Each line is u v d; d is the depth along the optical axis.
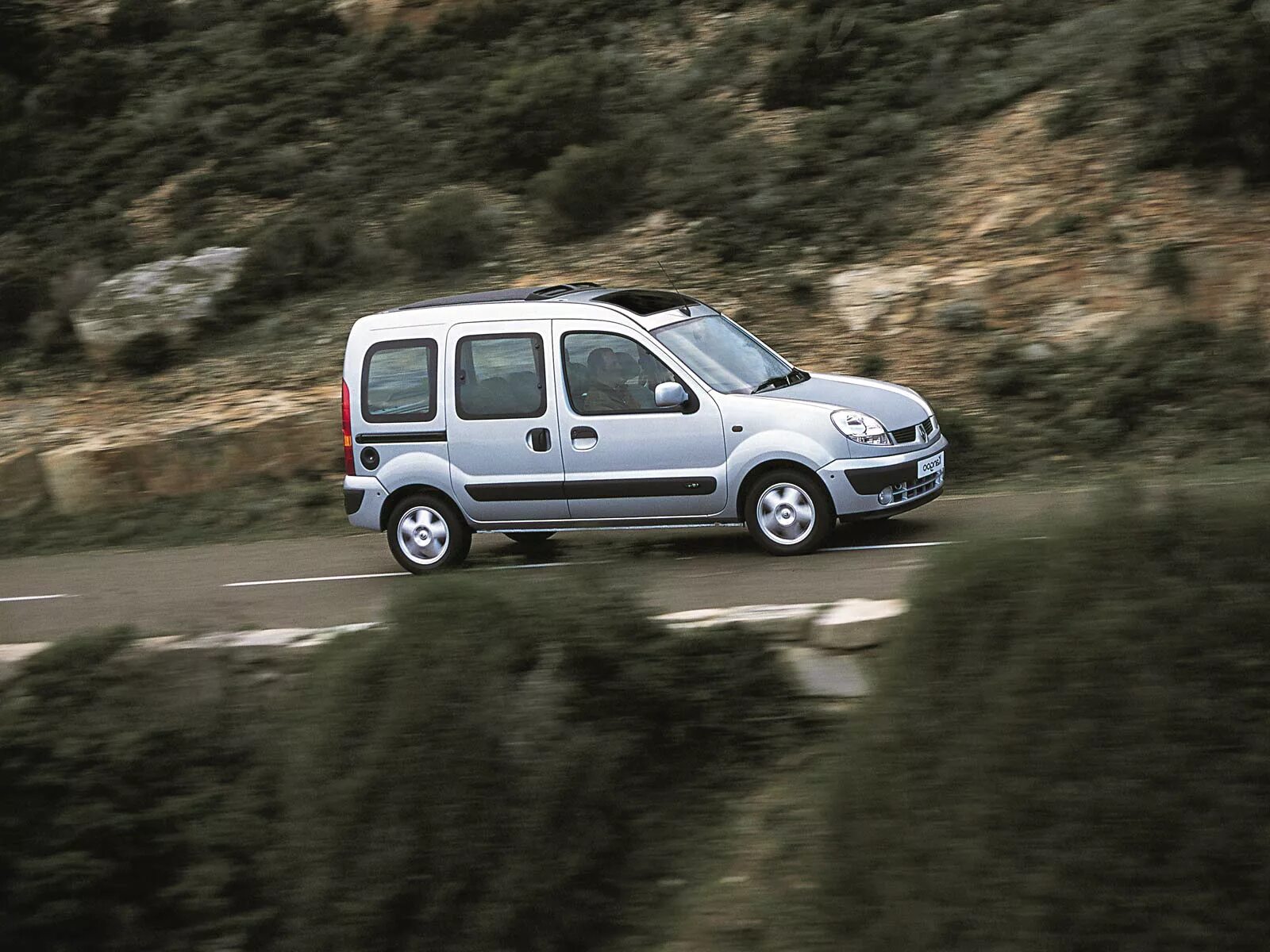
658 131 34.22
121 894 9.66
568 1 43.03
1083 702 6.21
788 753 9.02
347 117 39.94
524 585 9.46
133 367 29.14
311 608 14.80
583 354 15.60
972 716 6.57
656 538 17.28
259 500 23.39
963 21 35.16
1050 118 28.53
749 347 16.44
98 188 39.09
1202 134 25.02
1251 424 19.50
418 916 7.98
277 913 8.83
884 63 34.62
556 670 8.77
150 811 9.88
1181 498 6.68
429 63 41.78
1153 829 5.99
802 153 30.98
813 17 37.94
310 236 32.00
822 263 27.03
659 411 15.29
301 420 24.22
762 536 15.14
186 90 42.62
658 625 9.48
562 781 8.23
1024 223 25.67
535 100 35.12
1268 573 6.26
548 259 30.17
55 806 9.97
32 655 10.95
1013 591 6.76
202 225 35.53
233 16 47.31
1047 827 6.16
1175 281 22.27
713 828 8.52
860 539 15.66
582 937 8.01
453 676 8.38
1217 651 6.12
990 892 6.21
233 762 10.16
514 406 15.79
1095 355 21.69
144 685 10.59
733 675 9.30
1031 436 20.59
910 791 6.67
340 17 45.09
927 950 6.34
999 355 22.45
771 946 7.18
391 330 16.44
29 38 45.91
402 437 16.31
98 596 17.44
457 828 8.05
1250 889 5.89
